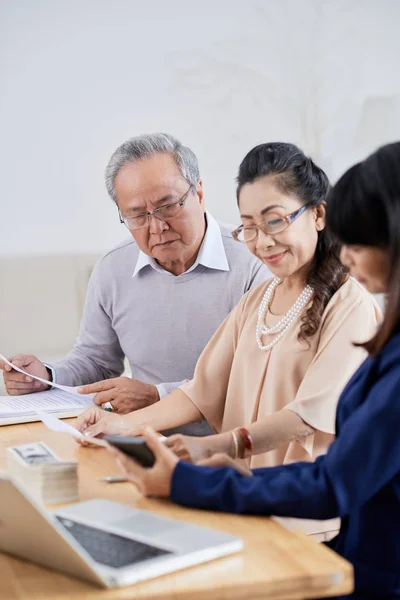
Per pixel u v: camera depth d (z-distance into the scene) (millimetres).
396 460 1087
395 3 4781
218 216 4598
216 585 899
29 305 3896
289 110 4637
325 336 1561
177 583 906
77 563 901
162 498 1220
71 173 4363
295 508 1142
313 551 1004
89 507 1140
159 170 2111
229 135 4574
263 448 1445
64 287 4004
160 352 2297
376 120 4695
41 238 4332
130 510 1124
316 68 4648
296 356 1616
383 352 1160
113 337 2416
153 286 2295
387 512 1149
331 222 1153
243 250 2271
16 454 1268
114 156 2158
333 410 1495
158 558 934
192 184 2166
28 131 4285
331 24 4664
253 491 1142
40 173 4309
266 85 4590
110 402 1969
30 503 891
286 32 4598
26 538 958
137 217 2150
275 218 1563
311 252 1605
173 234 2158
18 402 1968
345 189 1132
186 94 4508
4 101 4238
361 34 4719
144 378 2338
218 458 1246
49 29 4285
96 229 4418
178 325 2277
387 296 1116
